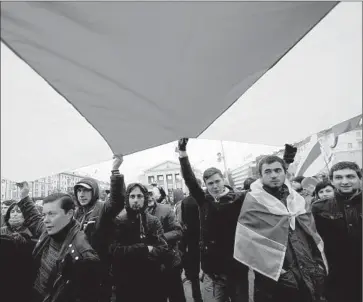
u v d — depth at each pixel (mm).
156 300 2111
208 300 2258
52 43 969
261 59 1235
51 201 1499
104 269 1933
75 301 1366
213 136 1684
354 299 1854
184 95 1356
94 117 1307
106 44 1027
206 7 955
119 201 1938
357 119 2578
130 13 934
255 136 1634
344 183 1950
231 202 2289
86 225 1971
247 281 2244
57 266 1425
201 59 1178
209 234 2285
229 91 1391
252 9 991
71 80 1104
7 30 894
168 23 994
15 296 1534
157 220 2279
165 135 1639
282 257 1772
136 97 1308
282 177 1983
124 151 1645
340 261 1916
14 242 1602
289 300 1709
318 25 1104
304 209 1912
